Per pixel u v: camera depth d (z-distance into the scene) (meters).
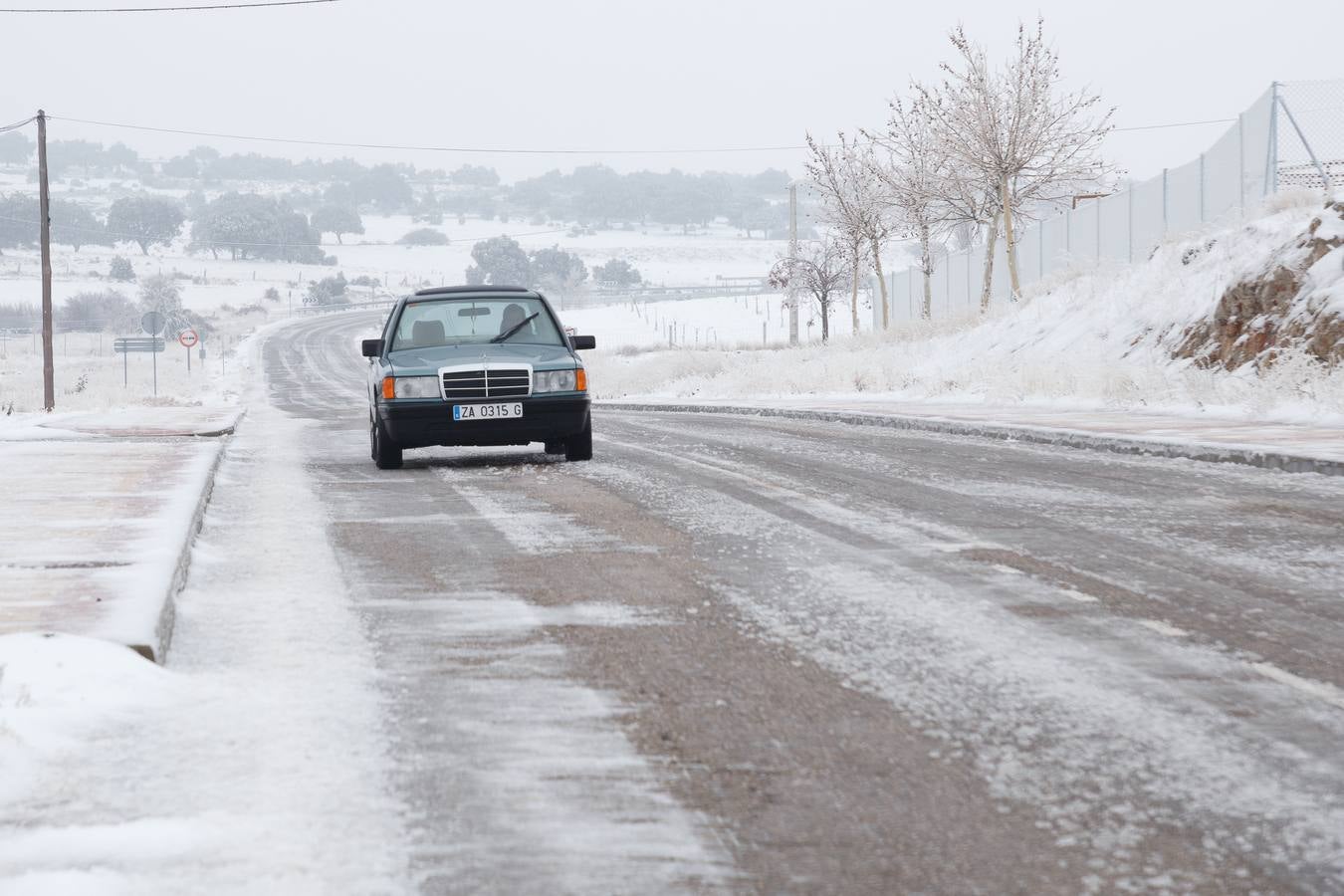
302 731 7.51
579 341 25.31
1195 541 14.15
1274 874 5.49
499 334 25.08
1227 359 36.66
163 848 5.79
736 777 6.74
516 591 11.71
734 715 7.84
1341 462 19.84
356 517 16.78
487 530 15.51
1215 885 5.39
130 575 11.21
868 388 55.00
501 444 23.58
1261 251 37.97
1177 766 6.88
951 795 6.45
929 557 13.27
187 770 6.84
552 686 8.52
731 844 5.84
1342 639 9.70
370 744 7.29
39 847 5.80
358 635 10.00
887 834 5.95
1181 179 55.56
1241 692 8.30
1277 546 13.80
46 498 16.92
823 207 97.00
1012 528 15.16
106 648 8.83
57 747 7.17
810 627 10.17
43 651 8.69
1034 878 5.46
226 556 13.79
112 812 6.23
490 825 6.05
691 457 24.48
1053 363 44.16
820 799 6.39
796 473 21.23
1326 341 32.69
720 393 66.81
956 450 25.45
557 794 6.46
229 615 10.75
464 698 8.23
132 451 24.59
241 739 7.36
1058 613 10.61
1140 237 59.50
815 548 13.89
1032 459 23.42
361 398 107.50
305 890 5.34
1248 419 28.23
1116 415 31.45
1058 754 7.10
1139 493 18.30
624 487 19.62
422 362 23.27
